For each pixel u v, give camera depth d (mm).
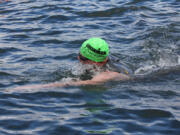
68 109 7938
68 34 13836
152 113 7723
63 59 11375
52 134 6918
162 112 7754
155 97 8531
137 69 10344
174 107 7992
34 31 14242
